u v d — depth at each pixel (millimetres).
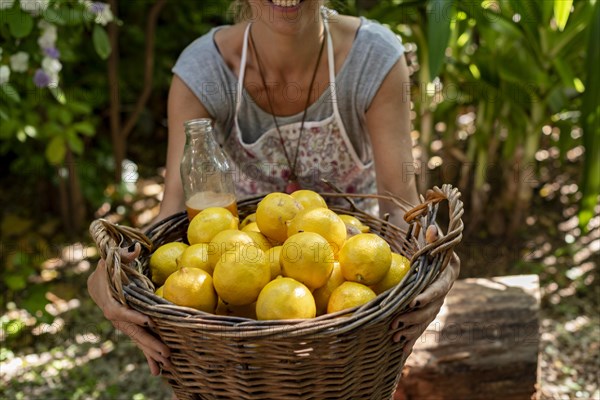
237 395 883
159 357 915
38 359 2182
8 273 2566
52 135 2400
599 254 2664
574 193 3043
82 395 2023
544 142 3371
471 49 2660
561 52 2195
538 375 1729
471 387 1683
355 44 1292
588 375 2080
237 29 1326
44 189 2973
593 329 2277
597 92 1882
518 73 2299
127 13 3193
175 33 3336
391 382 967
